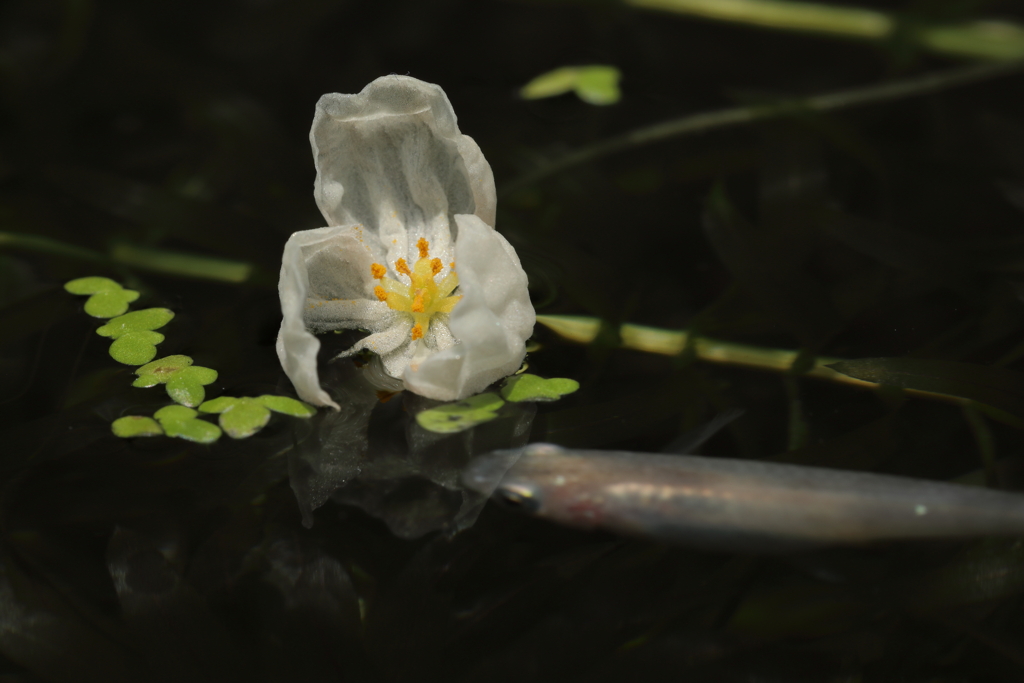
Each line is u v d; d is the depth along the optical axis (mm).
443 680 291
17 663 291
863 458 303
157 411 306
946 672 290
